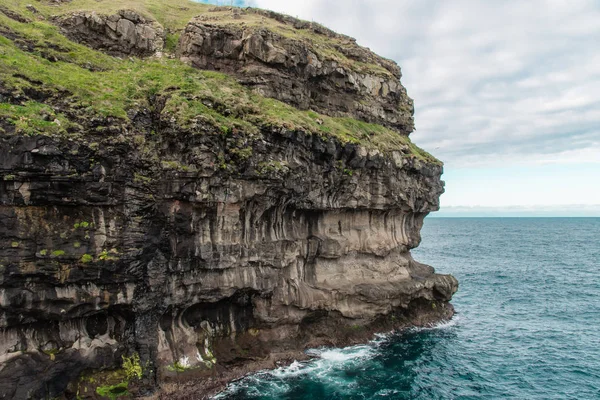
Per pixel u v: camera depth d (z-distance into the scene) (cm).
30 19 3284
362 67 4922
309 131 3409
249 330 3316
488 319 4962
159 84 3092
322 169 3609
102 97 2705
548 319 5009
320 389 3030
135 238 2586
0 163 2139
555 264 9725
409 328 4306
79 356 2456
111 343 2597
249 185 2994
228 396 2808
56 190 2308
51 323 2425
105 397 2464
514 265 9538
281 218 3503
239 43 3772
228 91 3406
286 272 3516
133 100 2828
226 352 3108
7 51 2666
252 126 3097
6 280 2192
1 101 2295
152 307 2698
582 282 7350
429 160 5056
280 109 3500
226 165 2844
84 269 2397
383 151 4250
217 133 2811
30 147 2202
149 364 2675
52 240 2327
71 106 2519
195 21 3828
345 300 3872
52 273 2311
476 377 3400
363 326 3941
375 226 4478
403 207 4616
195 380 2791
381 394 3033
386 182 4278
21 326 2334
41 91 2491
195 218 2798
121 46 3594
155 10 4259
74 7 3759
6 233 2200
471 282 7331
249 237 3166
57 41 3164
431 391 3130
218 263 2920
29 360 2292
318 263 3925
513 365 3647
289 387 3009
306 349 3559
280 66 3850
